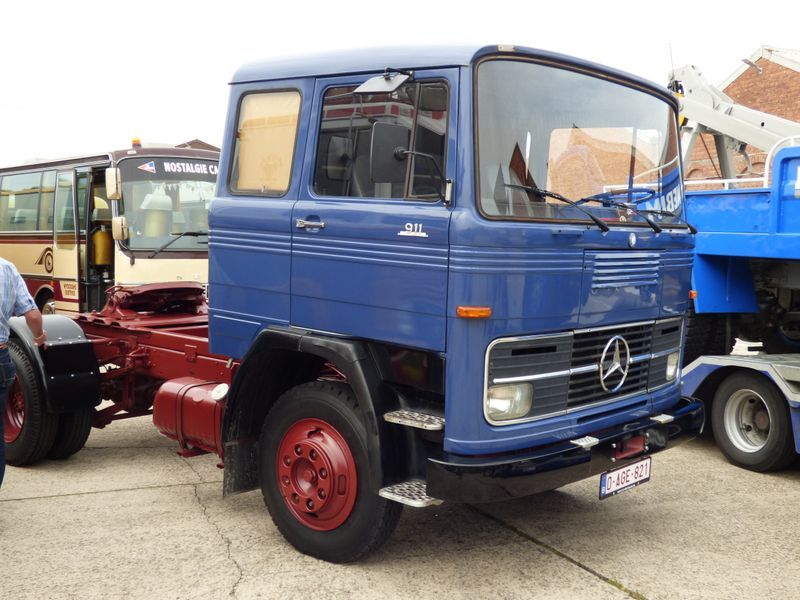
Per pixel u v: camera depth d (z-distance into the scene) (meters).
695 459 6.38
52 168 11.52
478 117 3.65
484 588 3.88
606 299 4.11
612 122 4.37
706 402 6.55
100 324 6.59
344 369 3.96
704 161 12.25
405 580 3.96
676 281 4.74
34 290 12.09
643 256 4.36
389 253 3.85
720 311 6.86
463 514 4.95
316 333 4.20
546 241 3.74
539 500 5.25
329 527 4.10
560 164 4.02
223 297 4.75
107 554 4.23
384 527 3.94
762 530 4.74
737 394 6.16
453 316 3.60
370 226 3.93
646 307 4.45
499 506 5.12
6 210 12.88
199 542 4.41
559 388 3.93
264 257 4.48
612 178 4.33
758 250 6.22
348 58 4.11
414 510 5.02
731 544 4.51
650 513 5.03
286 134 4.42
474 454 3.62
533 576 4.04
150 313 6.76
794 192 5.95
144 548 4.32
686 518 4.95
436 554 4.30
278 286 4.41
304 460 4.18
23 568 4.04
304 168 4.30
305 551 4.23
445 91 3.69
